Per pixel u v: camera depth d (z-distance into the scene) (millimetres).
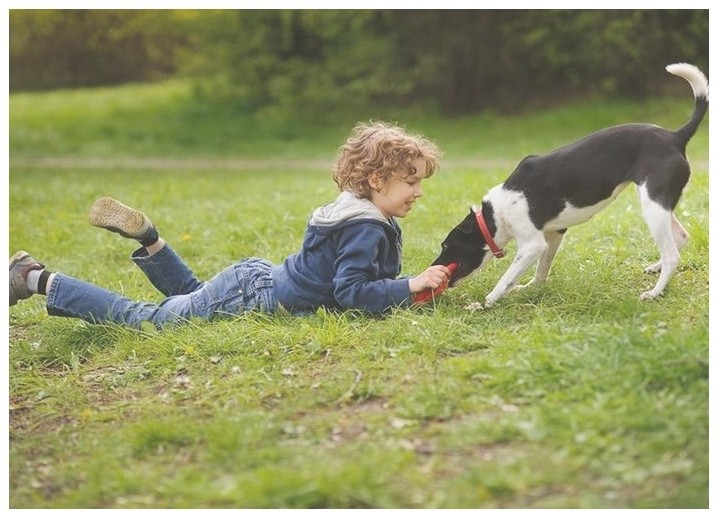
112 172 18203
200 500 3457
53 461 4020
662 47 23234
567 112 22547
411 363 4543
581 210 5184
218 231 8883
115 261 8180
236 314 5500
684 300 5051
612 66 23406
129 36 35156
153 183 15062
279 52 27625
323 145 22688
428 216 8547
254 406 4273
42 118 26922
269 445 3844
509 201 5250
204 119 26531
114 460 3871
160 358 5051
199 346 5141
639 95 23422
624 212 7590
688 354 4055
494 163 16703
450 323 4934
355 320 5238
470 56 25031
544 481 3359
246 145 23000
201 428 4035
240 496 3410
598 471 3408
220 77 28484
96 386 4906
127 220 5762
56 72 35938
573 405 3836
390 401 4125
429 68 25156
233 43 27812
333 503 3357
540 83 25078
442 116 25047
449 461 3568
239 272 5562
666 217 4977
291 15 26609
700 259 5785
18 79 35750
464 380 4242
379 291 5219
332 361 4762
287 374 4641
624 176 5102
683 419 3604
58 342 5586
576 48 24016
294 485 3414
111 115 27219
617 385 3945
